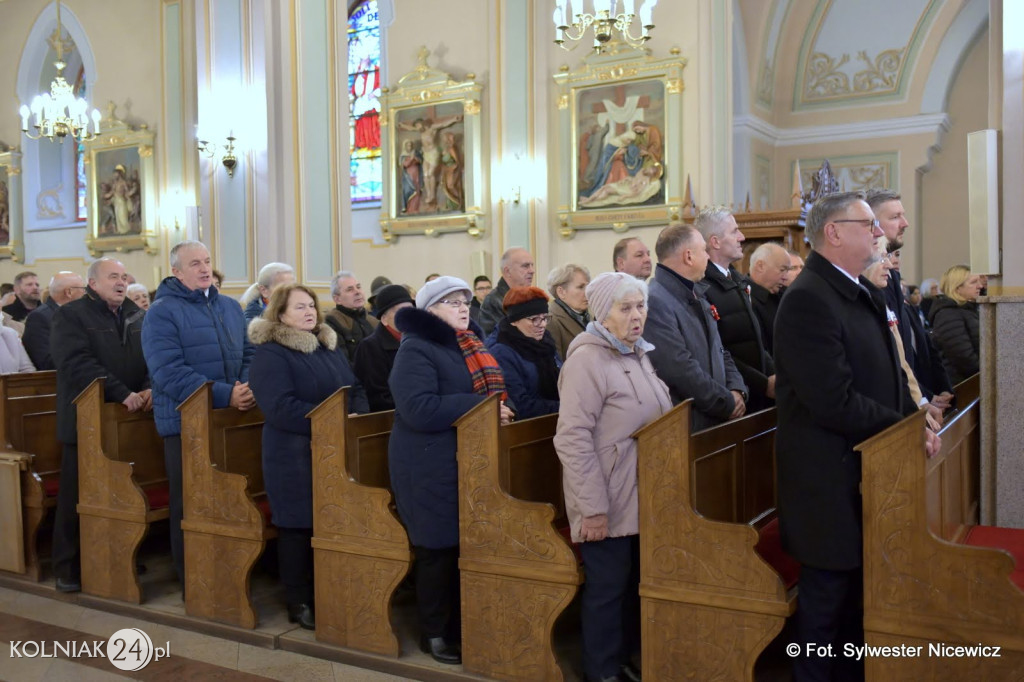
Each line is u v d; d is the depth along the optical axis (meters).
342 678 3.28
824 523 2.61
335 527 3.47
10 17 14.04
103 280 4.38
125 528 4.06
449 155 11.53
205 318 4.12
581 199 10.58
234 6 7.45
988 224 3.89
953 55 12.03
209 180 7.71
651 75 10.08
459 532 3.21
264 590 4.25
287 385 3.62
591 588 2.96
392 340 4.21
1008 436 3.68
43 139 14.09
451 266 11.68
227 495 3.74
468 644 3.19
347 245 7.68
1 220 14.28
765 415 3.56
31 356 5.21
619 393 2.92
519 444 3.27
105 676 3.35
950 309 4.93
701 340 3.38
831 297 2.62
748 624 2.69
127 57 12.62
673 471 2.79
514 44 10.92
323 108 7.57
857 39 12.38
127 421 4.28
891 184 12.41
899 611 2.48
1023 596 2.31
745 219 7.94
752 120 11.82
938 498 2.69
